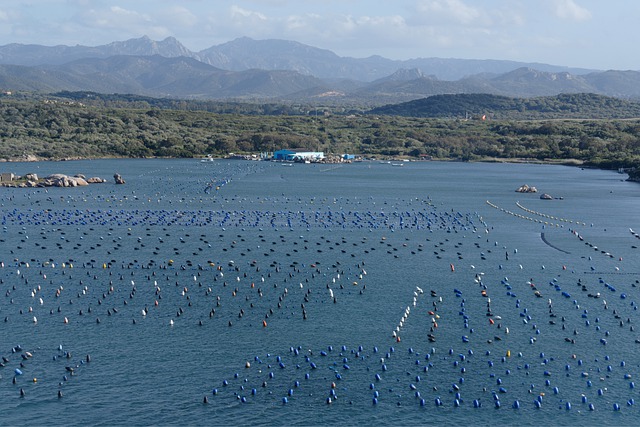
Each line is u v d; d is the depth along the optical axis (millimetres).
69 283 148750
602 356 112688
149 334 119688
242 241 196125
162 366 107625
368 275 158750
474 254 183000
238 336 119250
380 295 142750
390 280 154500
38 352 111875
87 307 133000
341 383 103000
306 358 110812
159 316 128375
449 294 144125
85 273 157125
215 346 115000
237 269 162250
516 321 127688
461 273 161625
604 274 162500
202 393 99938
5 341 116000
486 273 162000
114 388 101062
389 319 128125
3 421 92625
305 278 155125
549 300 140250
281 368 107312
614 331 123188
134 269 161250
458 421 94000
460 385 102938
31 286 146250
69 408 95875
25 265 163625
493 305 136875
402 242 198250
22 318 126688
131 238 198625
